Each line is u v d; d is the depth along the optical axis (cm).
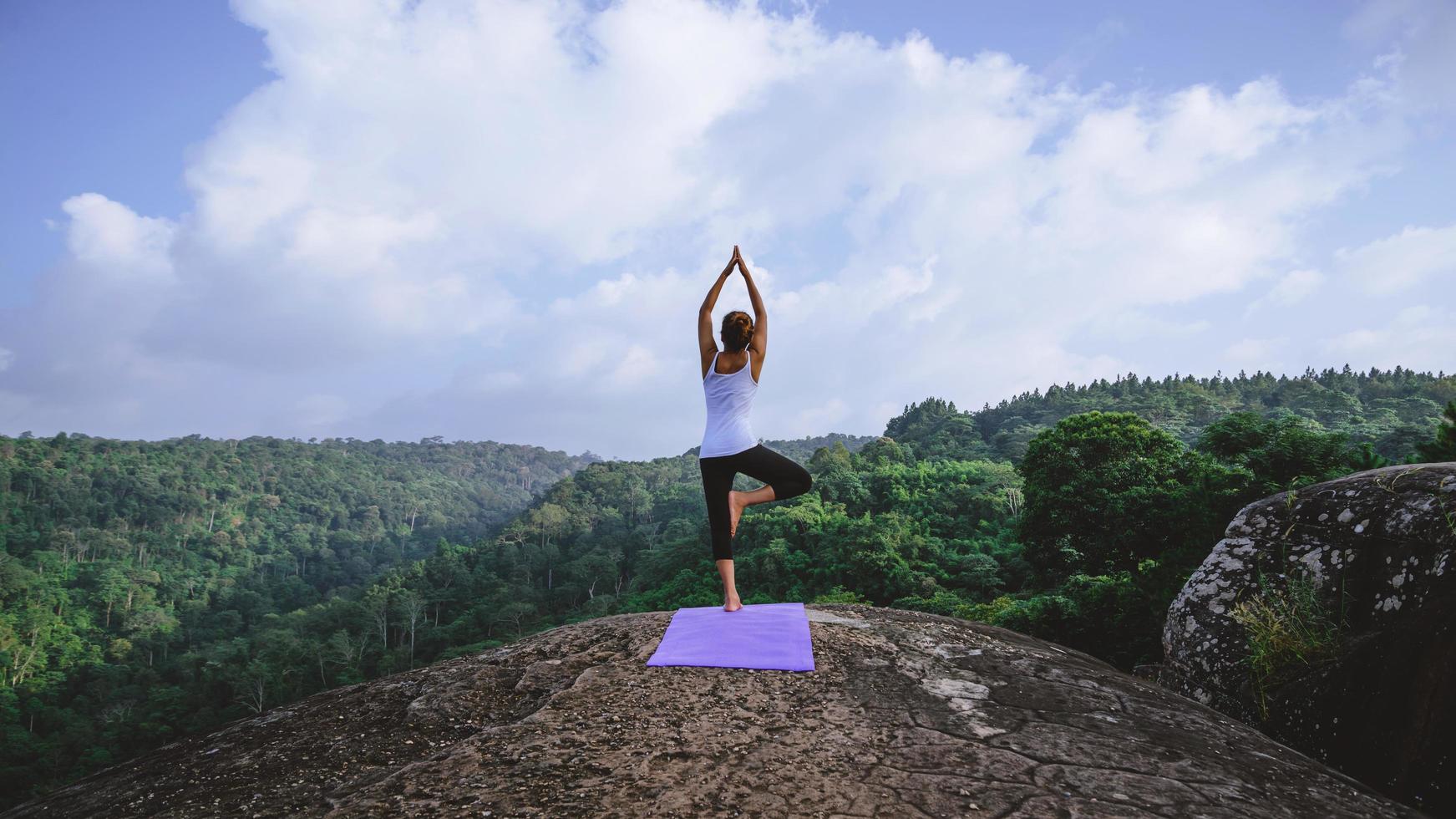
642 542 9225
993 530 5156
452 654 5978
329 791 223
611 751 233
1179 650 414
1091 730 253
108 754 4972
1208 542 1197
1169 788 209
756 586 5144
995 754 230
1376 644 301
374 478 18362
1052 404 12862
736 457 367
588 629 389
